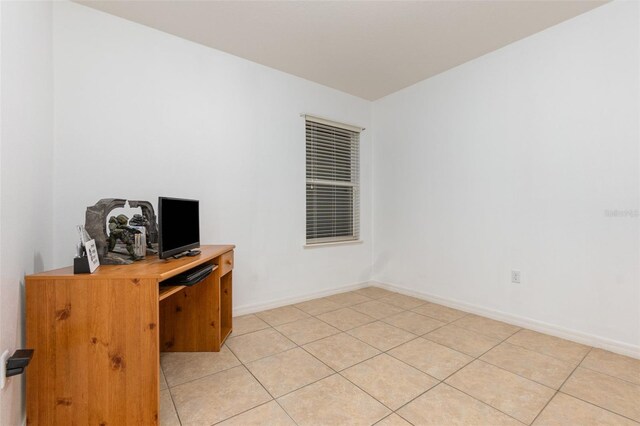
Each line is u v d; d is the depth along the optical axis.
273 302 3.09
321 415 1.45
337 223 3.75
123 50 2.27
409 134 3.56
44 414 1.33
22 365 1.15
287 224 3.21
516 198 2.62
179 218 1.87
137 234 1.77
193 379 1.78
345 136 3.83
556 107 2.38
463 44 2.65
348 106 3.77
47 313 1.33
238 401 1.56
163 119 2.45
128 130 2.29
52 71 1.97
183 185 2.54
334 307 3.12
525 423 1.39
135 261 1.73
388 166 3.83
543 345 2.21
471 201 2.95
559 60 2.36
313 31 2.45
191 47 2.59
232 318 2.66
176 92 2.51
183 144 2.54
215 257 2.09
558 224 2.38
